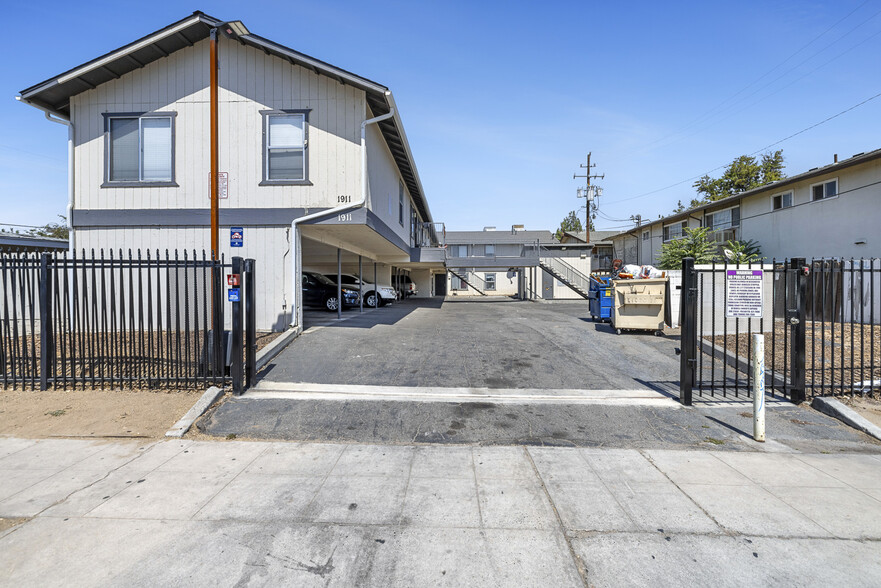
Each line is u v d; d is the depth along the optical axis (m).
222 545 2.94
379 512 3.37
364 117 10.55
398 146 13.97
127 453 4.49
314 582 2.59
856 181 15.16
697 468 4.19
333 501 3.53
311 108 10.59
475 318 14.79
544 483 3.86
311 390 6.46
